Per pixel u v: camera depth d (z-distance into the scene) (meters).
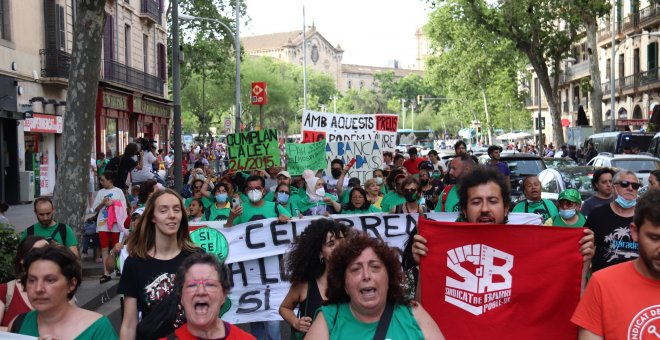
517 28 38.47
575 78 65.31
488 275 4.97
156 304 5.52
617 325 4.12
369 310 4.21
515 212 8.54
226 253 8.56
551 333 4.97
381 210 10.83
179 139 22.16
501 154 21.80
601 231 6.85
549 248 4.96
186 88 71.50
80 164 13.77
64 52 29.70
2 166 26.39
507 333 4.95
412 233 6.06
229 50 54.22
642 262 4.17
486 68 66.62
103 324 4.91
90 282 13.08
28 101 28.08
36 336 4.82
